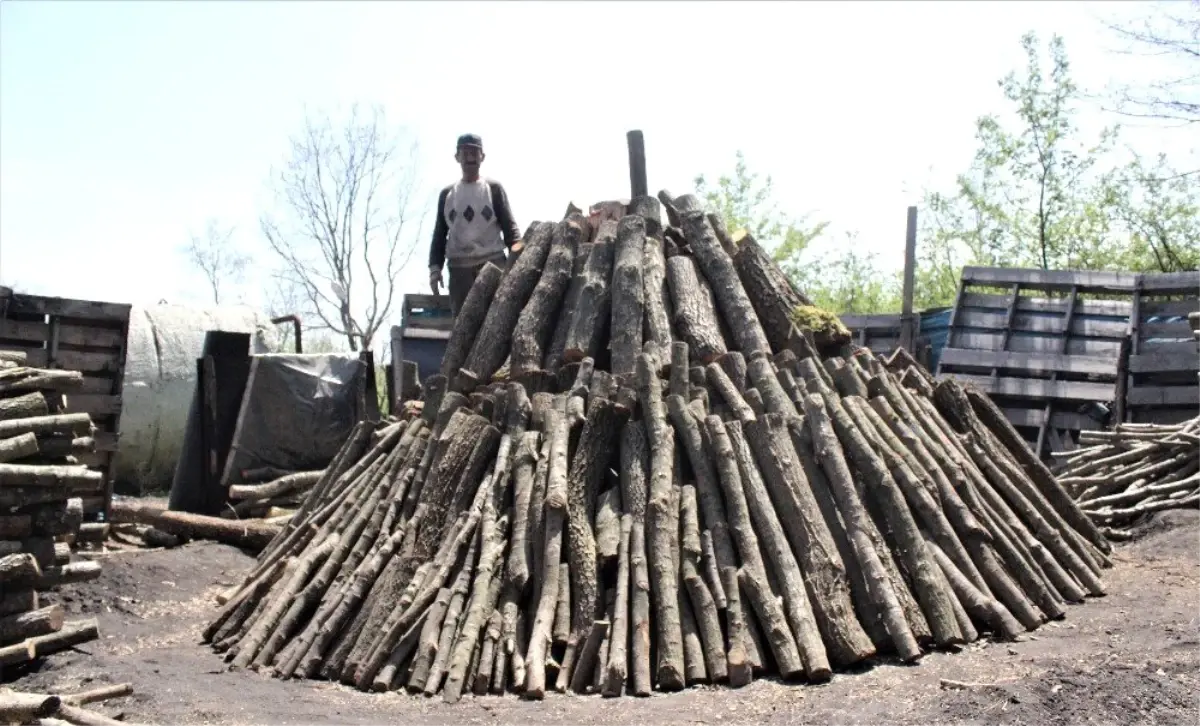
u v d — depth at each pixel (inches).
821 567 237.1
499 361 319.6
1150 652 214.5
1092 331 565.0
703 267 324.8
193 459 472.7
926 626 235.3
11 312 419.5
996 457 325.1
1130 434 442.6
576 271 327.6
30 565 250.2
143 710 209.8
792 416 273.0
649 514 245.6
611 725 195.6
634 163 343.6
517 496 257.6
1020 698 186.1
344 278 1283.2
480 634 232.8
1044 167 978.7
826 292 1159.6
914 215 652.7
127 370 617.0
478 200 383.6
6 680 250.1
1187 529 363.3
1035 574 269.6
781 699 206.8
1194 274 539.8
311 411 484.4
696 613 232.1
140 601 335.3
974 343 587.2
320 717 205.3
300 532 302.0
